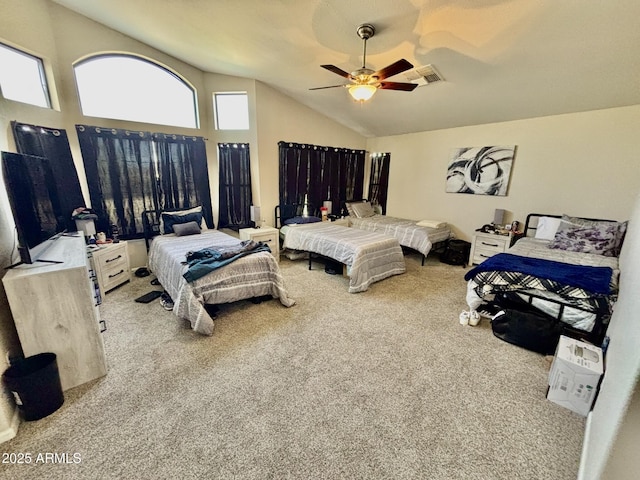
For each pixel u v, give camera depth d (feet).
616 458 3.04
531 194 13.35
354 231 14.78
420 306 10.38
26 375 5.16
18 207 5.83
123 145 12.19
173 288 9.48
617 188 11.17
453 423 5.47
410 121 15.87
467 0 6.74
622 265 8.54
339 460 4.73
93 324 6.25
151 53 12.51
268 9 8.06
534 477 4.50
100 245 10.83
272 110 15.06
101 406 5.73
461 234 16.15
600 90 9.75
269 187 15.81
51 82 10.22
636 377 2.84
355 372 6.84
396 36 8.61
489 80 10.50
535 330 7.57
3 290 5.74
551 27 7.22
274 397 6.04
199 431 5.21
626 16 6.46
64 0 9.89
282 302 10.15
